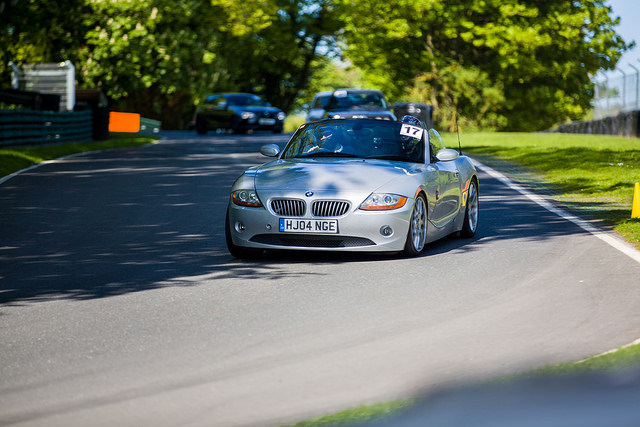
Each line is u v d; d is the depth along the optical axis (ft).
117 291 35.40
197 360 24.29
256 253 44.21
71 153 122.62
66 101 183.21
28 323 29.76
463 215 50.39
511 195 71.15
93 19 269.03
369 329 27.76
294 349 25.26
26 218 59.62
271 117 198.90
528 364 22.57
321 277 38.24
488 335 26.50
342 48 328.29
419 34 269.64
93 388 21.76
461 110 283.18
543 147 121.49
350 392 20.40
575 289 34.14
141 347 26.00
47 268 41.24
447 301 32.30
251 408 19.43
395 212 42.32
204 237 51.03
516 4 262.88
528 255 43.19
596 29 280.10
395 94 290.15
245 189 43.78
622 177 81.41
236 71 304.91
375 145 48.32
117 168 98.17
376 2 272.51
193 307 31.96
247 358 24.34
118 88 276.00
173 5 270.67
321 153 48.24
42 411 19.95
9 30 264.72
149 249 46.80
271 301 32.91
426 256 44.01
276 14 311.06
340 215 42.14
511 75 277.03
